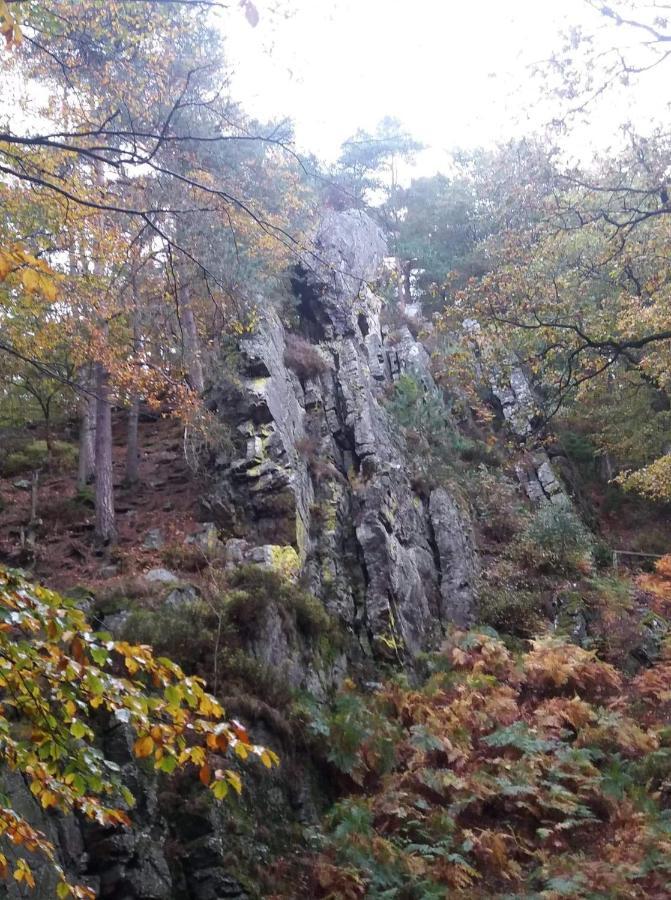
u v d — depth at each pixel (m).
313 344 20.59
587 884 9.07
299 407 18.34
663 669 15.50
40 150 9.58
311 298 21.39
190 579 12.91
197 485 16.42
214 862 8.16
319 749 10.83
